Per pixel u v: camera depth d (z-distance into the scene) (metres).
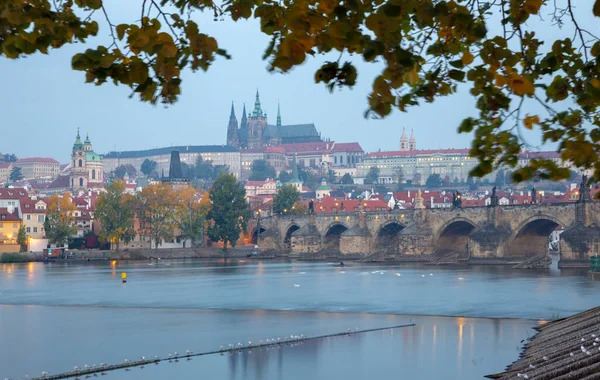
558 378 42.28
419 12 12.87
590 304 119.44
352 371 68.75
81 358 77.25
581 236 199.25
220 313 116.06
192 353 78.50
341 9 12.23
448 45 13.73
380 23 12.16
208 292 151.00
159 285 167.62
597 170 14.56
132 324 103.31
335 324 101.44
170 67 13.05
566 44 14.95
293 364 72.44
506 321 102.38
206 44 13.13
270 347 82.62
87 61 12.82
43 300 137.75
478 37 13.09
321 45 12.31
